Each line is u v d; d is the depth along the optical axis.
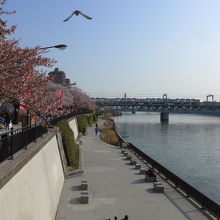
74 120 64.38
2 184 9.49
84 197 21.95
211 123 165.00
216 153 61.31
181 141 80.69
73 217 19.23
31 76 15.16
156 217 19.47
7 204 10.17
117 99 183.88
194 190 22.81
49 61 14.52
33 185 14.71
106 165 36.94
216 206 19.17
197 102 182.62
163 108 178.38
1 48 12.64
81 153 43.84
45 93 16.77
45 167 19.41
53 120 28.80
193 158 55.41
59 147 29.97
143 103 176.00
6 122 24.02
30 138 17.67
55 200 20.83
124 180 29.33
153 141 80.12
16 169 11.44
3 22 12.48
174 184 27.86
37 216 14.52
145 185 27.50
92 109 139.00
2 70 12.60
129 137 88.88
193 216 19.72
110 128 101.00
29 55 13.61
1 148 11.31
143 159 41.91
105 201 22.64
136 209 20.95
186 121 189.75
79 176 30.70
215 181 38.34
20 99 14.09
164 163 50.31
